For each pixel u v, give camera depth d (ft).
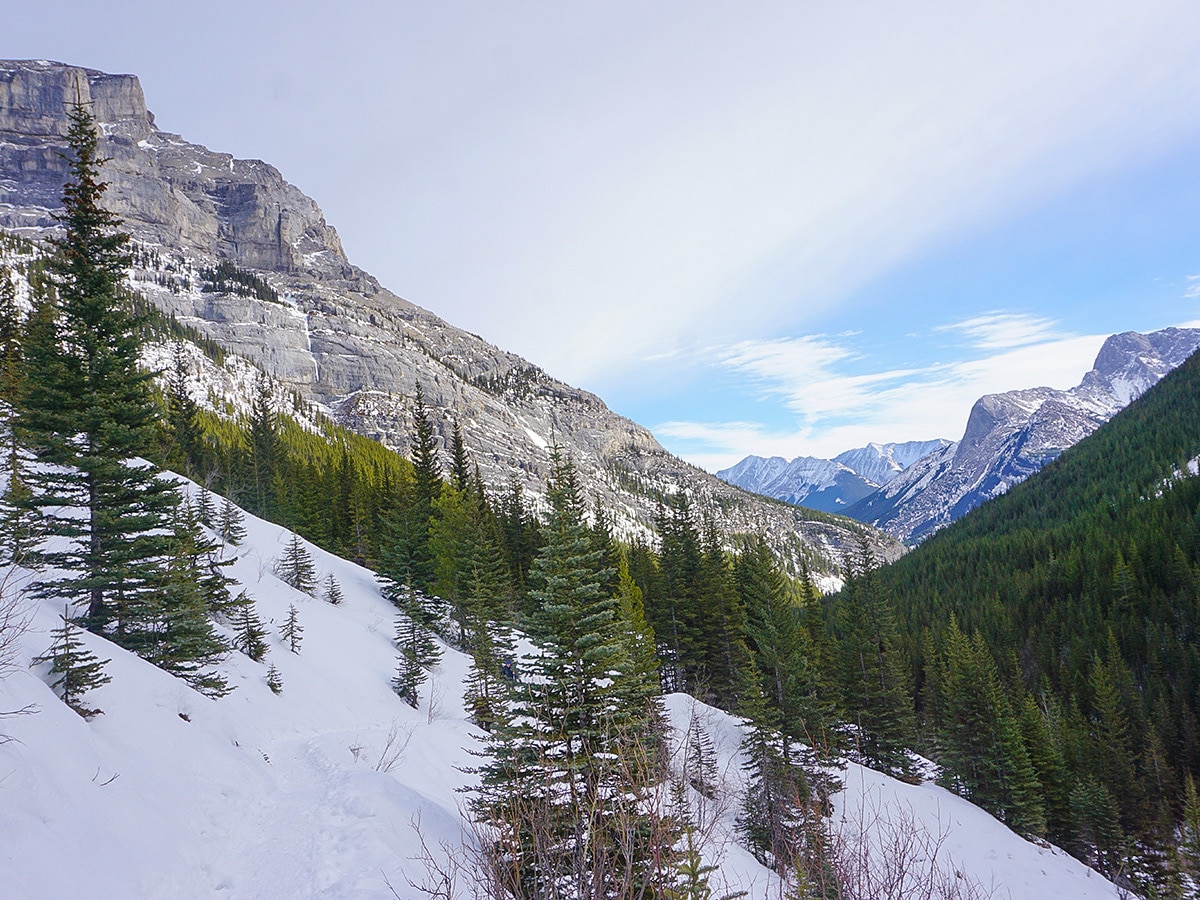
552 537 45.85
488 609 125.08
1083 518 400.88
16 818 25.49
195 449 224.74
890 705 141.79
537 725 40.32
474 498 192.85
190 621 66.13
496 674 85.30
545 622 43.65
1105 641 244.42
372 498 231.50
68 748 33.55
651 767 29.94
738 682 122.93
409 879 32.86
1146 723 188.24
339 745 61.77
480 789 41.81
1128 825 143.84
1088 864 130.62
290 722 69.31
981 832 104.12
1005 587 337.31
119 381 63.77
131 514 65.10
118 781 34.83
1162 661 228.63
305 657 92.73
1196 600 248.11
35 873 23.57
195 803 39.65
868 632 162.71
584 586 43.68
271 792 48.24
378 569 171.94
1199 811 126.11
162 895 28.81
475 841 42.04
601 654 41.06
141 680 51.24
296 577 129.49
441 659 120.98
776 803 65.00
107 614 60.95
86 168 65.41
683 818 26.68
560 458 84.99
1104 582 288.51
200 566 84.38
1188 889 113.60
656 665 114.83
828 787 66.08
